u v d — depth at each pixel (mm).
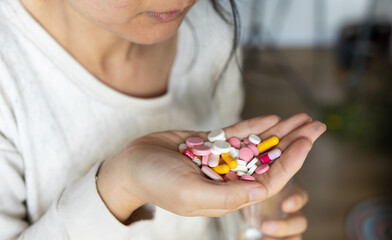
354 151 1405
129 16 416
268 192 396
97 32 491
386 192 1252
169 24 438
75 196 438
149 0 411
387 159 1376
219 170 464
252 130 515
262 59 1975
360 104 1605
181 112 600
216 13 552
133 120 541
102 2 406
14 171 472
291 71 1880
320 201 1230
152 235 560
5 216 464
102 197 436
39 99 482
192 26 585
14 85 464
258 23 1706
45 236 438
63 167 504
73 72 493
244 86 1762
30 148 479
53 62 486
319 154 1396
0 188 469
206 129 642
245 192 376
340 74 1856
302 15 2061
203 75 613
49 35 479
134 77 539
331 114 1569
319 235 1131
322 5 2014
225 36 606
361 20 2029
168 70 577
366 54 1764
